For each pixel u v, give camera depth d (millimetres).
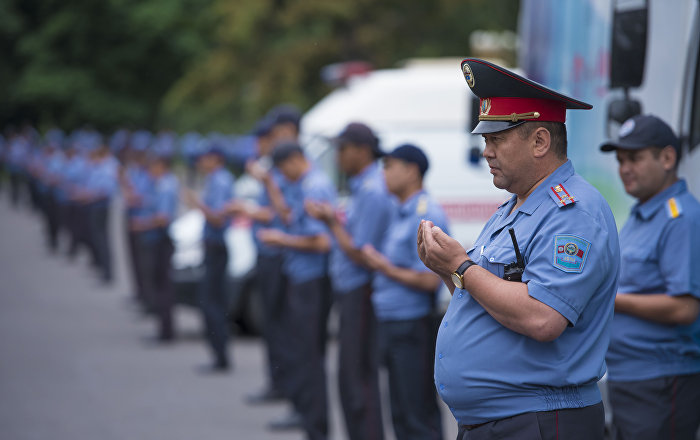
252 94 42344
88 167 34219
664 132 7695
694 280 7453
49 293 28312
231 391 16391
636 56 8938
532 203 5895
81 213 34375
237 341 20562
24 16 78562
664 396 7629
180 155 53781
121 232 46781
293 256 12680
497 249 5996
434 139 19562
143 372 17859
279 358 14797
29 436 13570
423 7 38312
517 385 5828
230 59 41938
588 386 5918
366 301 10984
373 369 11039
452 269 5859
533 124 5820
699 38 8156
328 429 12562
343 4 38281
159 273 20500
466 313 6062
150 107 74562
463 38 38938
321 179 12727
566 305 5582
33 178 54219
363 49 39000
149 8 70125
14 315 24469
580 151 10586
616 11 9281
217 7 42844
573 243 5656
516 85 5777
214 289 17562
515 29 38844
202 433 13766
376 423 11023
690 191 8211
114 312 24953
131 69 74000
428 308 10078
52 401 15664
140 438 13484
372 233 10766
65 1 73875
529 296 5617
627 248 7844
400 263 10000
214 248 17406
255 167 13250
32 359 19078
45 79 73375
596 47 10047
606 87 9633
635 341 7699
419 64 22859
